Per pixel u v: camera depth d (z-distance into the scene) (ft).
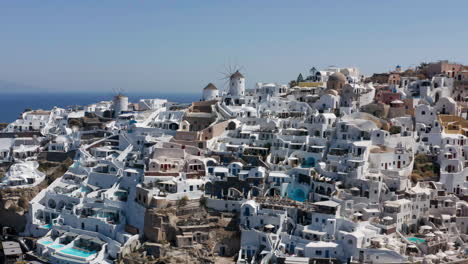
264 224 400.47
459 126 498.28
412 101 538.88
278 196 434.71
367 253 357.61
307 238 381.81
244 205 409.69
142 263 386.93
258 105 602.03
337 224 384.47
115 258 408.26
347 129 485.56
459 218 404.77
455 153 451.53
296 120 535.19
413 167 457.27
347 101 570.05
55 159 569.23
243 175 450.30
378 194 406.41
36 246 443.32
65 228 452.35
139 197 440.86
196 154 502.79
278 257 368.89
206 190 451.12
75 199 472.03
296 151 482.69
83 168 517.55
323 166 448.24
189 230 404.98
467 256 362.53
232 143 524.11
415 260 352.28
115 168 503.20
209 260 385.70
